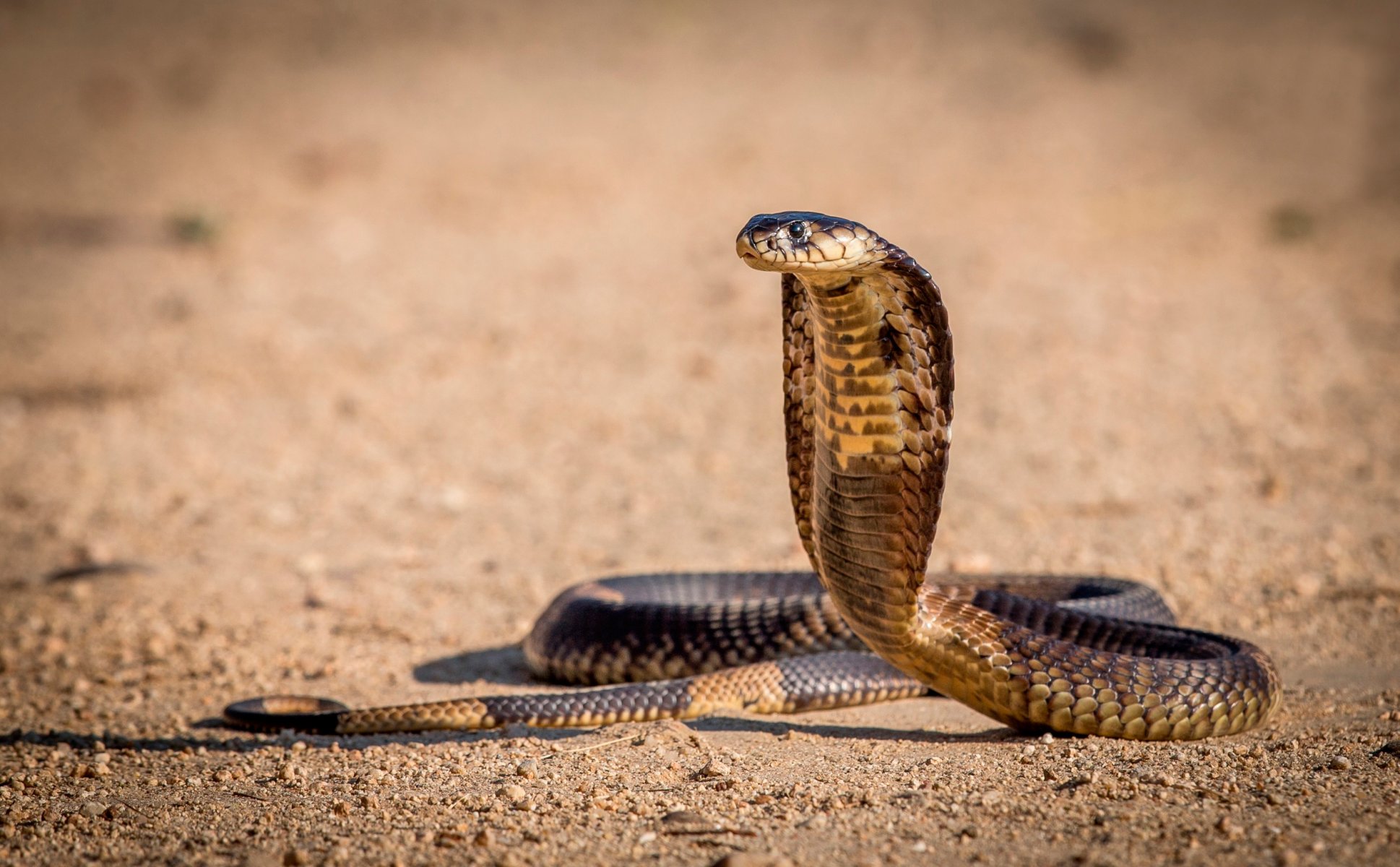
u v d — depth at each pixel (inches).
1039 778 716.7
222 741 898.7
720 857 627.8
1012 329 2470.5
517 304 2861.7
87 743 903.7
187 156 4665.4
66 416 2171.5
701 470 1819.6
